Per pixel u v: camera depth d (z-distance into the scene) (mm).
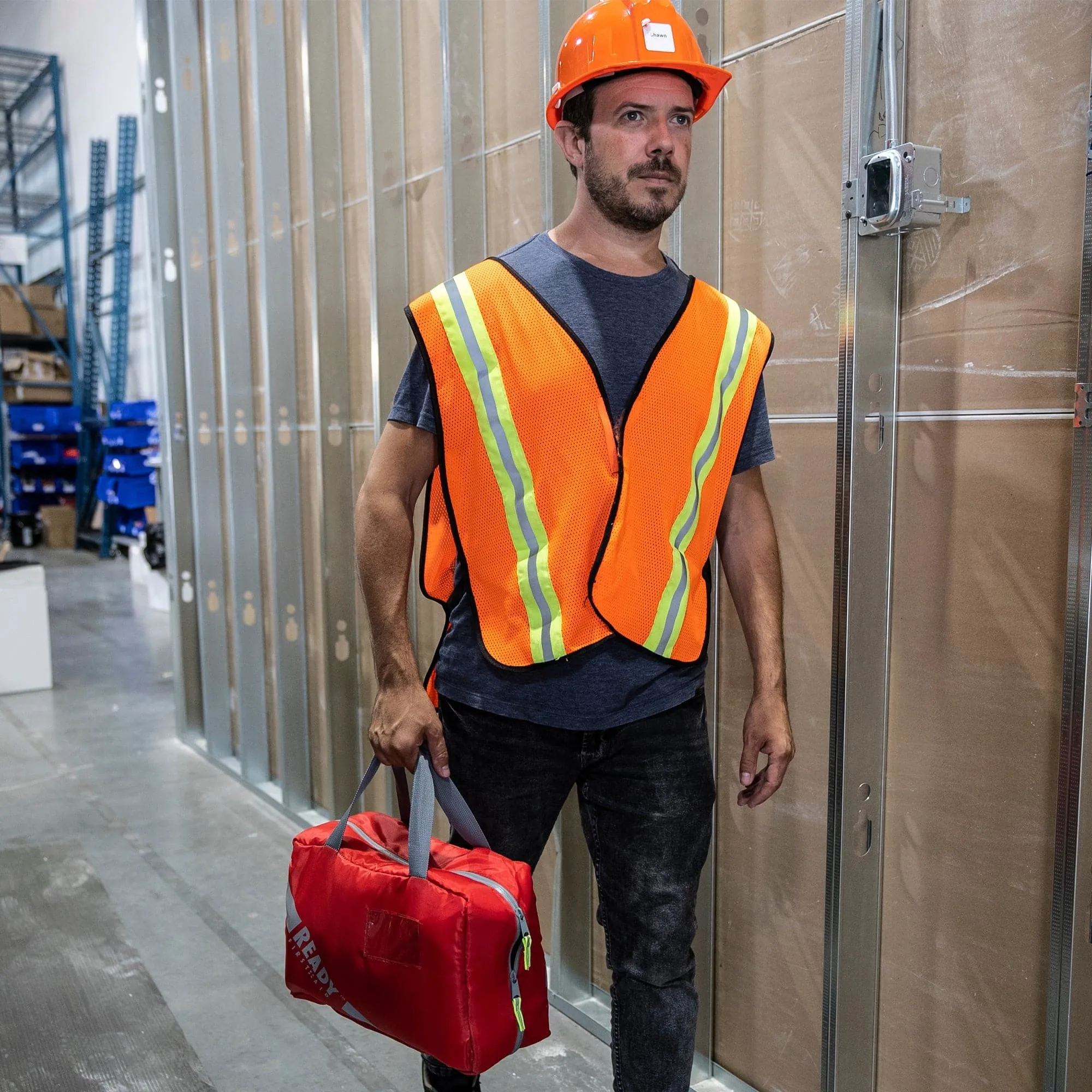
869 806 1427
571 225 1232
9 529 9930
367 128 2355
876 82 1271
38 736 3869
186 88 3299
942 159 1284
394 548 1223
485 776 1253
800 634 1583
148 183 3512
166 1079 1792
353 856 1247
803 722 1594
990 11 1224
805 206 1488
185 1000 2045
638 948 1264
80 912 2418
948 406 1315
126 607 6727
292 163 2865
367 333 2619
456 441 1200
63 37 9484
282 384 2916
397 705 1207
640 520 1199
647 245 1213
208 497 3438
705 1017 1784
